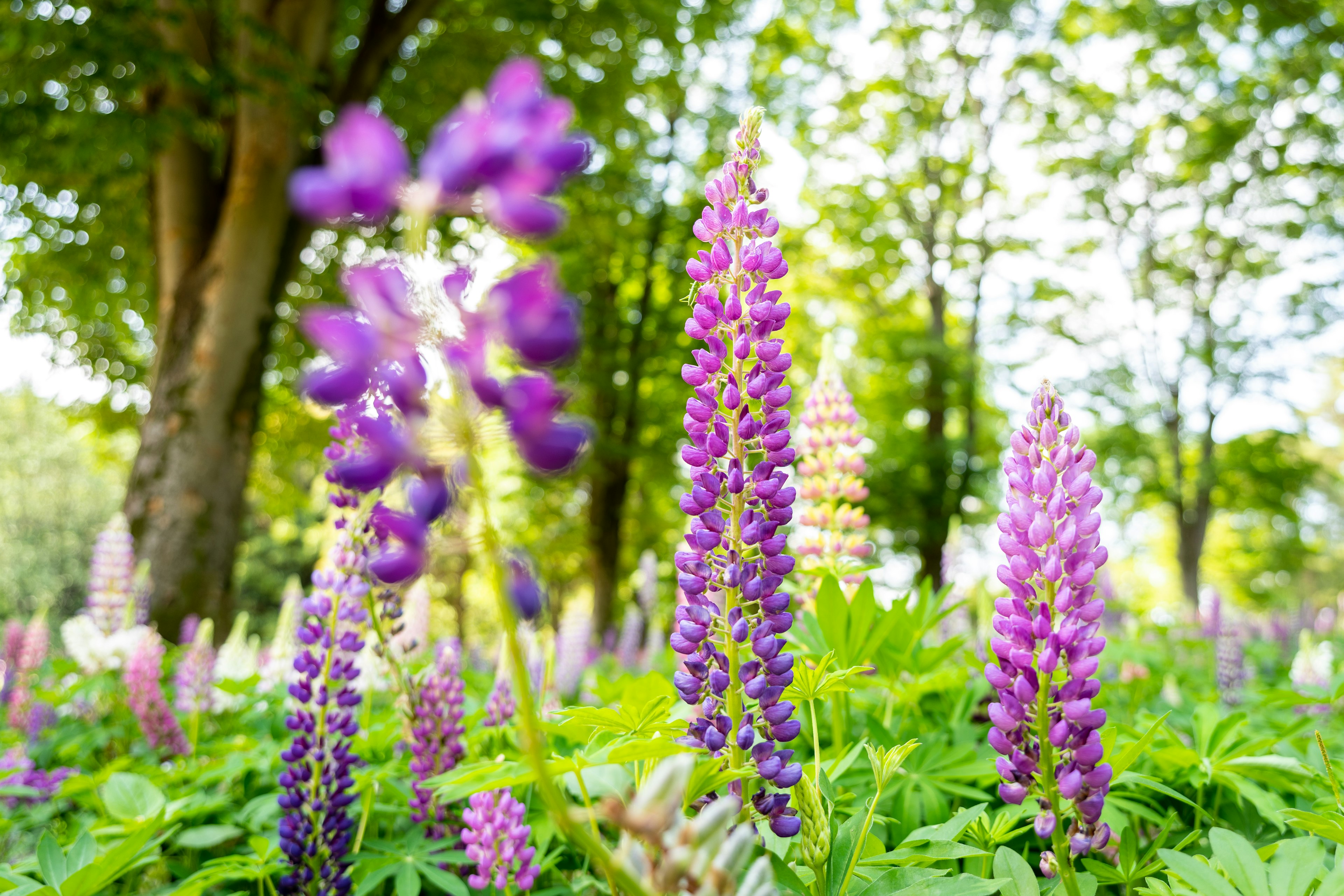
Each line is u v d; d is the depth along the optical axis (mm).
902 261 25188
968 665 3354
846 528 3469
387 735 3553
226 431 12188
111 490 30281
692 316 2010
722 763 1770
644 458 22984
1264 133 25125
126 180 14828
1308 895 1673
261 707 5121
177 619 11312
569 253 19484
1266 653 8320
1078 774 1664
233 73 11812
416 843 2781
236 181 12906
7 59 11844
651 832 1066
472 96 1015
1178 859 1760
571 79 16500
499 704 3205
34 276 16922
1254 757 2480
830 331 3605
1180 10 19203
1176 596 36406
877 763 1985
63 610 27828
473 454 1085
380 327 1005
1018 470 1783
